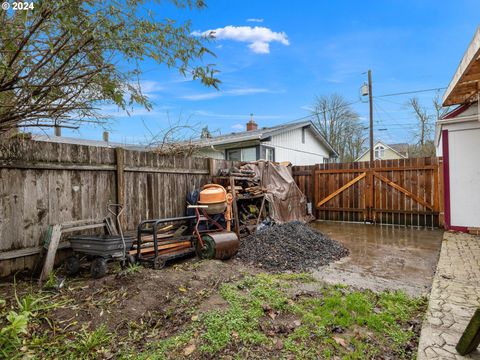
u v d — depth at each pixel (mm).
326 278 3592
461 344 1952
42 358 1890
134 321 2375
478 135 6297
